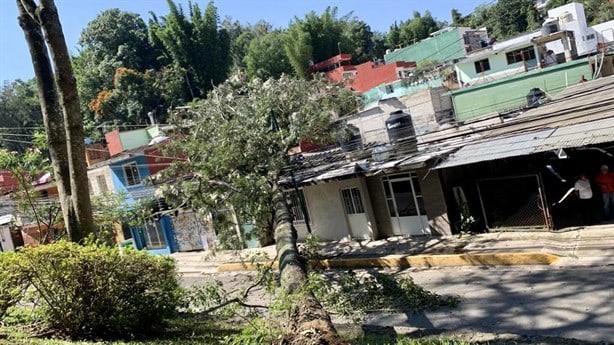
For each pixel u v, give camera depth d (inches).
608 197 516.1
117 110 1648.6
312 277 269.9
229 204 653.9
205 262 852.0
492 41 2054.6
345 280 474.3
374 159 684.1
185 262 893.8
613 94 581.3
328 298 430.0
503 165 583.8
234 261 784.9
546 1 2669.8
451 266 536.4
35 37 427.5
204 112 711.7
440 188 631.2
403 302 418.3
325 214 766.5
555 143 488.4
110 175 1042.7
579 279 399.5
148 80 1692.9
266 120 669.9
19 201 671.1
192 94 1756.9
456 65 1370.6
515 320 349.1
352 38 2647.6
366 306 422.3
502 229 582.9
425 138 724.7
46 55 430.9
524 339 292.2
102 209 739.4
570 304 354.6
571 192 537.6
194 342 298.2
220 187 640.4
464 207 615.5
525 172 556.7
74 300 306.3
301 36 2172.7
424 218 661.9
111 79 1793.8
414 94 1147.3
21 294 305.6
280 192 589.0
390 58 2191.2
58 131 423.2
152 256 338.6
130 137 1219.2
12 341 271.7
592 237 486.3
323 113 692.7
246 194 608.4
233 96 719.1
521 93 1063.0
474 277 479.5
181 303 392.2
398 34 2955.2
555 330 319.6
